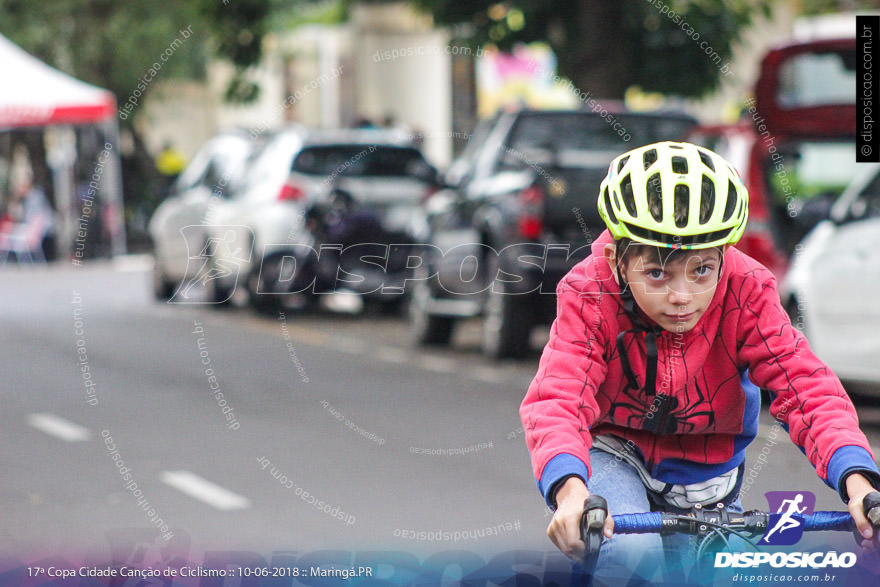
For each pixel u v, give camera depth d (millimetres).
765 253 19047
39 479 14594
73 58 56531
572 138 23516
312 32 51531
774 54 20234
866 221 17578
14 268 49812
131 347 26172
